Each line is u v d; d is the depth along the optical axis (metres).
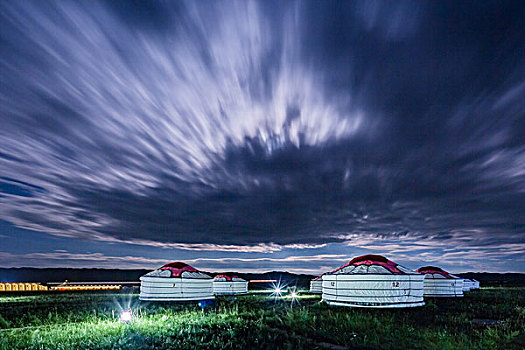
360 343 12.36
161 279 31.25
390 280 23.91
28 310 22.70
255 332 14.34
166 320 17.84
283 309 22.89
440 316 19.34
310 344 12.47
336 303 25.64
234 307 24.77
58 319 18.44
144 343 12.45
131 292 51.50
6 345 12.18
